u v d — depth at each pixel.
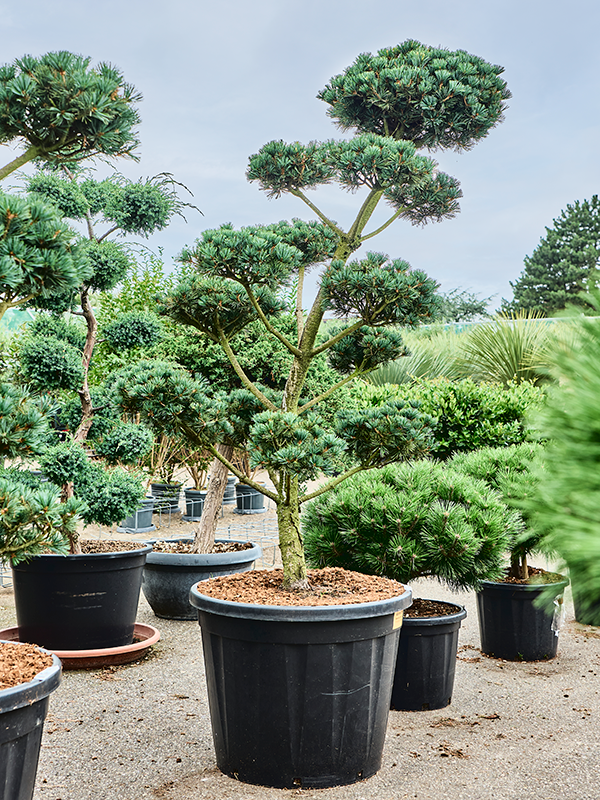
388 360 3.63
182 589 5.18
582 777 2.77
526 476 3.91
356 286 3.09
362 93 3.67
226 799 2.53
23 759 1.99
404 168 3.26
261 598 2.82
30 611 4.07
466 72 3.59
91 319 4.55
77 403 4.55
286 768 2.63
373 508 3.60
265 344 7.10
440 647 3.51
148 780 2.68
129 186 4.33
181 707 3.46
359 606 2.63
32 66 2.18
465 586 3.67
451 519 3.50
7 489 2.34
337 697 2.64
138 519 8.44
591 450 1.20
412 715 3.46
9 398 2.29
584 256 35.97
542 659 4.39
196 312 3.42
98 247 4.27
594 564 1.13
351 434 3.35
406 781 2.72
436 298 3.15
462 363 12.23
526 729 3.27
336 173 3.47
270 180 3.71
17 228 2.08
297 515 3.17
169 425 3.07
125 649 4.06
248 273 3.09
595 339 1.23
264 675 2.63
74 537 4.12
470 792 2.63
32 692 1.96
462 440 7.48
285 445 2.89
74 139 2.38
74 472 4.05
